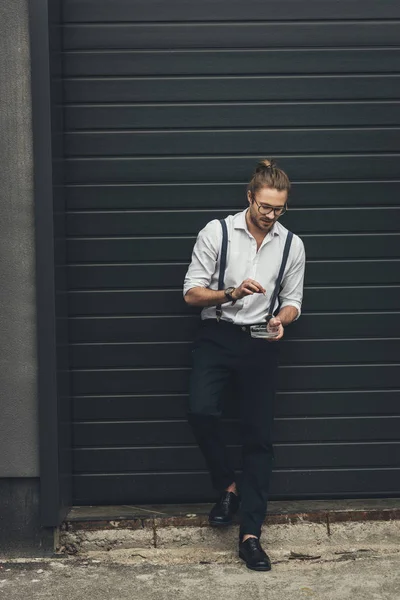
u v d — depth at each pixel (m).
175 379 5.21
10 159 4.70
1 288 4.77
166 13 5.02
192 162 5.11
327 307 5.22
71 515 5.08
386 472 5.30
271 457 4.86
